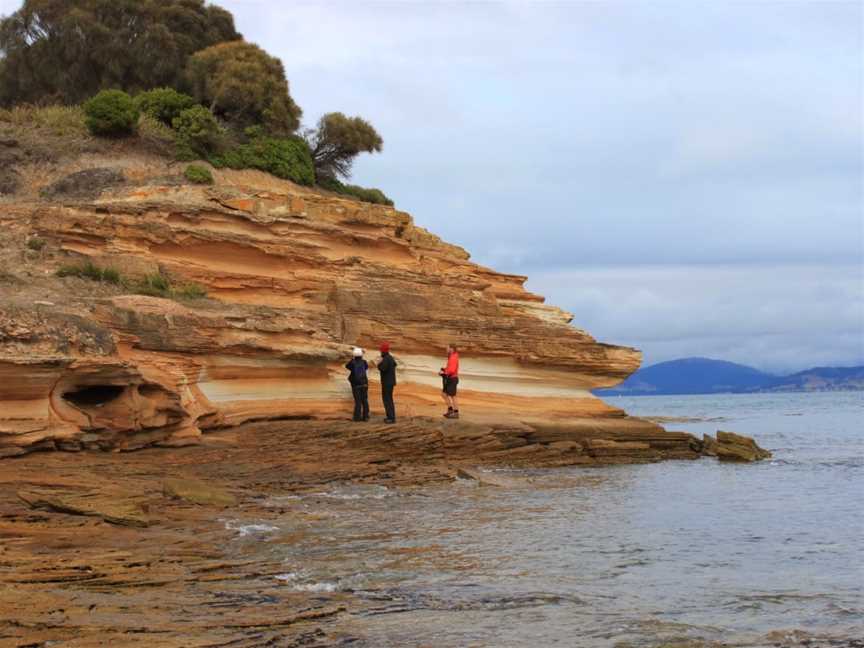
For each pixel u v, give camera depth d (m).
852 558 12.47
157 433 19.59
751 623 9.10
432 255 31.00
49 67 38.53
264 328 22.45
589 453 26.30
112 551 11.60
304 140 37.97
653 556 12.45
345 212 29.11
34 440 16.91
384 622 8.86
